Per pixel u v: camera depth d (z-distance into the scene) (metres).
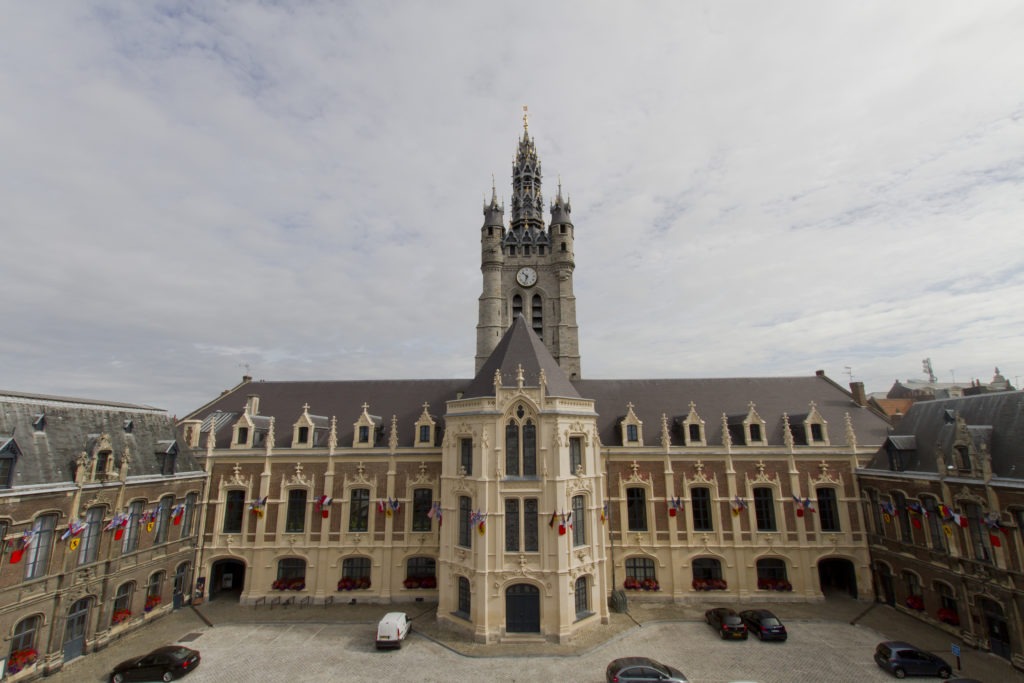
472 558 39.59
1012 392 37.44
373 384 59.00
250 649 37.38
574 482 41.00
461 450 42.91
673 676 30.47
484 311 66.56
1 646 29.98
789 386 56.94
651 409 54.19
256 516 48.50
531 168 74.44
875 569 46.00
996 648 34.34
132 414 44.72
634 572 47.47
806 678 32.50
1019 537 32.59
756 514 47.78
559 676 33.12
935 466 40.06
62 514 34.06
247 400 54.81
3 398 34.34
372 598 46.88
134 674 32.47
